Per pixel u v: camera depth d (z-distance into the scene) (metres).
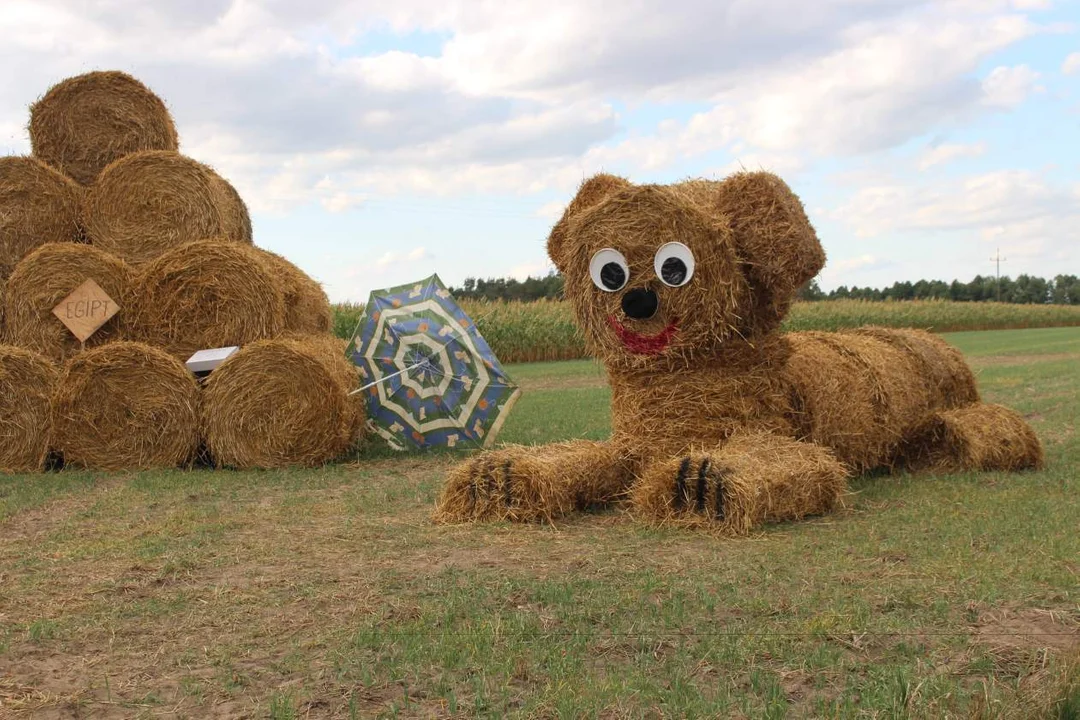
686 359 7.29
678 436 7.34
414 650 4.21
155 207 11.05
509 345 30.56
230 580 5.53
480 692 3.73
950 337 44.66
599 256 7.22
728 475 6.43
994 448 8.62
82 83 11.66
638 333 7.27
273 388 9.85
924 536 6.16
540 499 6.90
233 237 12.05
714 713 3.49
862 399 8.16
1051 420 12.13
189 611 4.96
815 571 5.38
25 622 4.83
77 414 9.86
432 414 10.47
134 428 9.93
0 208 10.94
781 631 4.36
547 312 31.38
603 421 13.02
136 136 11.77
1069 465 8.86
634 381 7.50
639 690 3.72
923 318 52.53
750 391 7.39
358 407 10.51
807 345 8.37
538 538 6.42
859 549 5.86
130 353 9.88
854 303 50.91
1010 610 4.61
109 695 3.89
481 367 10.42
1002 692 3.62
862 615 4.54
